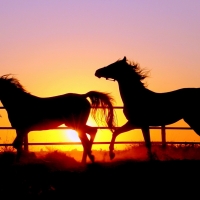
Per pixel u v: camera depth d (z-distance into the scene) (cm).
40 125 1727
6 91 1720
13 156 1670
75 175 1389
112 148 1750
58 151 1795
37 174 1406
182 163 1544
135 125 1759
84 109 1716
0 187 1275
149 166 1502
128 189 1272
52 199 1195
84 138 1705
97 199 1202
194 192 1259
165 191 1264
